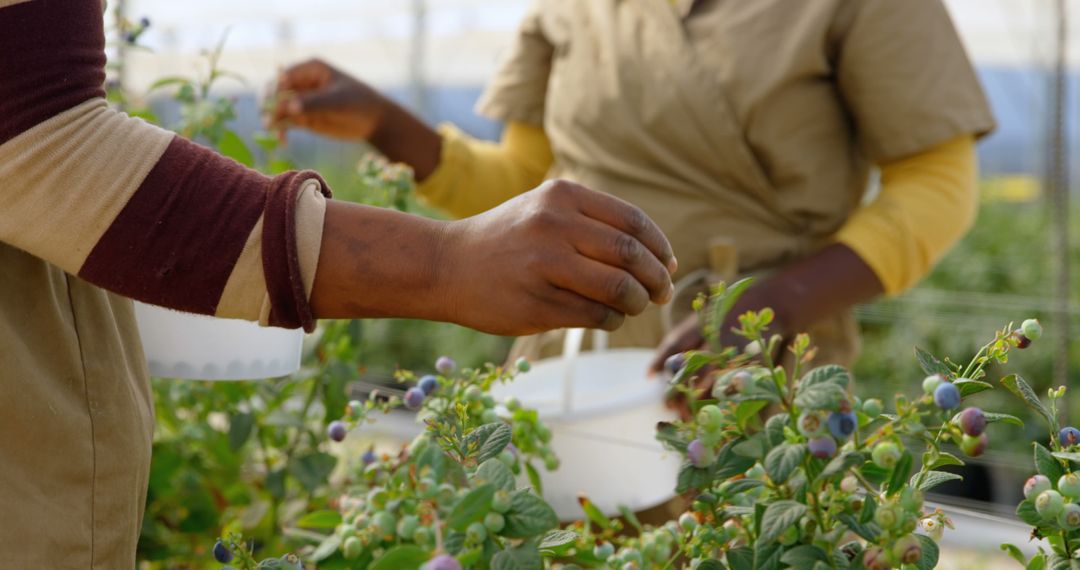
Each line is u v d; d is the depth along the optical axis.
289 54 7.62
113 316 0.83
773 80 1.51
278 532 1.47
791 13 1.52
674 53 1.56
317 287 0.71
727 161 1.54
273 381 1.50
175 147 0.70
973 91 1.57
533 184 2.00
